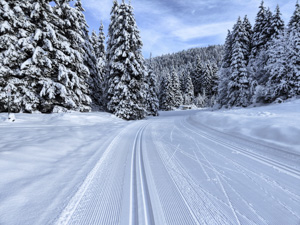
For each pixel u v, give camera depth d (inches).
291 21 902.4
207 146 225.3
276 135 231.5
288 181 126.0
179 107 2068.2
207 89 2386.8
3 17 458.0
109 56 799.1
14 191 105.7
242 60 911.0
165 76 2007.9
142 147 223.5
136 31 740.7
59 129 328.2
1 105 486.0
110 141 254.4
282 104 602.5
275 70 754.8
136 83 713.0
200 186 121.0
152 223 85.3
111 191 113.9
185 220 87.5
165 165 160.2
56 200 101.0
